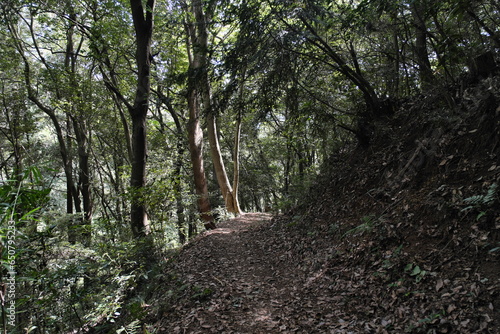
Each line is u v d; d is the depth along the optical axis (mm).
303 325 3916
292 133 12641
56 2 9898
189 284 5520
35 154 15875
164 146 14953
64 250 4598
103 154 19016
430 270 3828
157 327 4414
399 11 6242
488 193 3896
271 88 7535
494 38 5629
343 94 9047
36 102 13438
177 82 8531
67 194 15289
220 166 15445
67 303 4113
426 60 7062
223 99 7879
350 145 9266
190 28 12234
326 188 8562
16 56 12328
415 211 4902
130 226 7676
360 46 8219
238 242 8977
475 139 4871
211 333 4012
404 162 6230
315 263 5629
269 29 6910
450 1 5051
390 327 3373
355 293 4246
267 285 5477
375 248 4855
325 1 7059
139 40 8055
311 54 7555
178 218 11070
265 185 22797
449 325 3027
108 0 10312
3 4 9781
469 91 5699
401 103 8023
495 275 3270
